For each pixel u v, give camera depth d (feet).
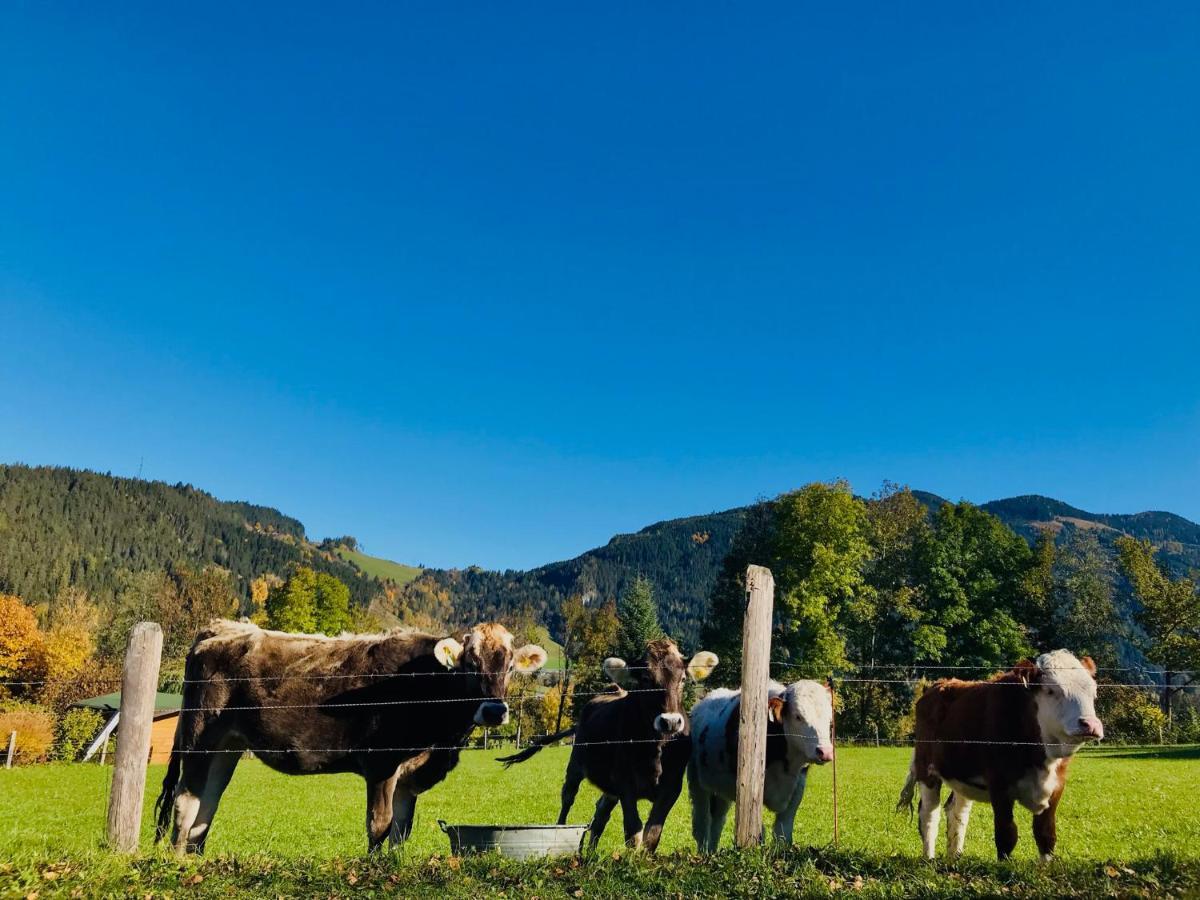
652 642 36.42
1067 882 24.35
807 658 174.70
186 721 36.04
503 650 34.50
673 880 25.86
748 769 30.07
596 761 39.24
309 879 27.12
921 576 205.26
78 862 27.94
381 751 34.50
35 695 179.73
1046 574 218.38
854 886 25.21
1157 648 204.64
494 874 27.63
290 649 36.40
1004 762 32.78
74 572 532.32
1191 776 99.04
